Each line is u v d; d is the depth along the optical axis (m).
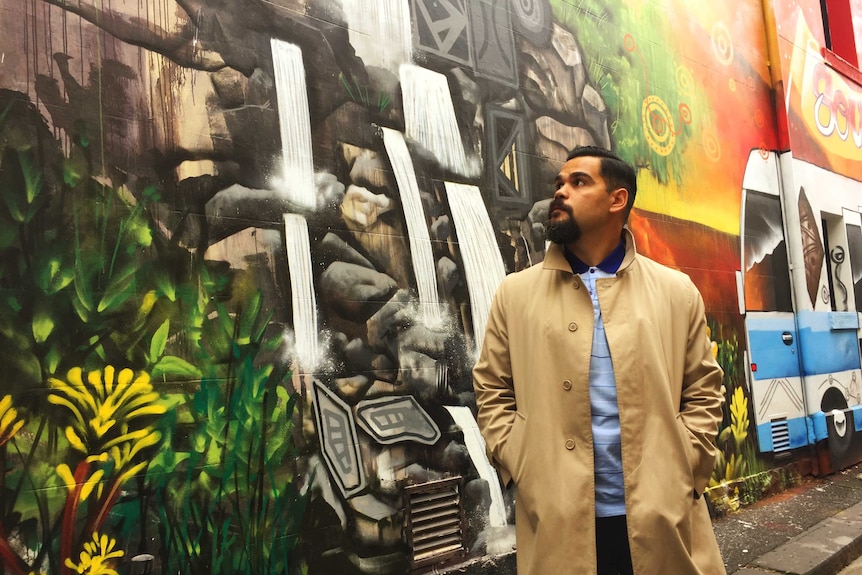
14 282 2.19
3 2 2.25
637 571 1.74
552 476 1.83
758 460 5.70
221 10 2.84
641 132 5.09
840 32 8.17
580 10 4.71
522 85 4.20
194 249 2.63
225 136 2.78
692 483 1.85
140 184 2.51
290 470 2.82
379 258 3.28
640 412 1.84
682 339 1.99
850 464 6.81
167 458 2.47
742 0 6.47
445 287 3.57
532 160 4.19
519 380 1.99
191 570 2.49
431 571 3.30
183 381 2.54
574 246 2.08
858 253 7.57
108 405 2.35
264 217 2.87
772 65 6.70
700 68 5.80
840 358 6.95
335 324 3.06
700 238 5.51
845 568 4.22
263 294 2.82
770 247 6.34
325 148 3.13
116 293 2.40
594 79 4.75
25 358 2.18
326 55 3.20
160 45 2.63
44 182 2.28
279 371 2.83
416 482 3.29
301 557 2.82
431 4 3.73
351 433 3.05
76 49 2.40
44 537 2.17
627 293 1.97
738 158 6.08
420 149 3.56
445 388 3.49
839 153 7.51
